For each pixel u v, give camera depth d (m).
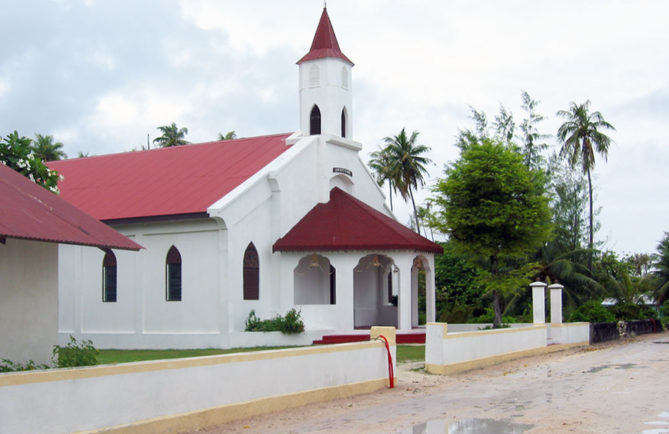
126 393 13.12
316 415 16.16
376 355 20.36
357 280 39.28
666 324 59.38
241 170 35.34
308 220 35.38
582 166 60.59
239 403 15.59
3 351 15.58
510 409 16.12
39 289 16.42
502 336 28.00
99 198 36.50
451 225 35.41
